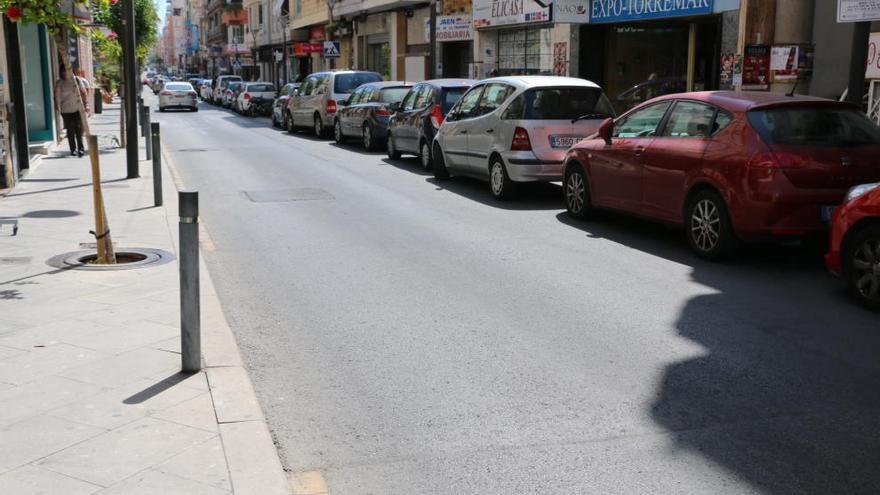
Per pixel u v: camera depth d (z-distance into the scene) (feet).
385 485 12.77
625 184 32.07
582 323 20.94
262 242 31.04
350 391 16.57
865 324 20.85
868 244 22.15
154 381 15.93
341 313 21.86
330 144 76.69
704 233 27.91
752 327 20.59
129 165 47.06
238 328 20.65
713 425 14.94
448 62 106.32
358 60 139.44
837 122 26.76
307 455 13.79
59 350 17.66
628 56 71.56
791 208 25.53
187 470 12.39
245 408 14.69
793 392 16.46
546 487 12.70
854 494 12.48
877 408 15.67
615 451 13.92
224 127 102.99
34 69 66.69
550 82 39.93
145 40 174.40
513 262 27.68
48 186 43.45
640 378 17.21
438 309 22.20
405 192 44.16
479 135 42.60
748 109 26.86
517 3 78.18
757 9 53.83
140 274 24.31
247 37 247.91
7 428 13.76
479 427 14.88
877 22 46.50
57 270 24.73
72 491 11.69
